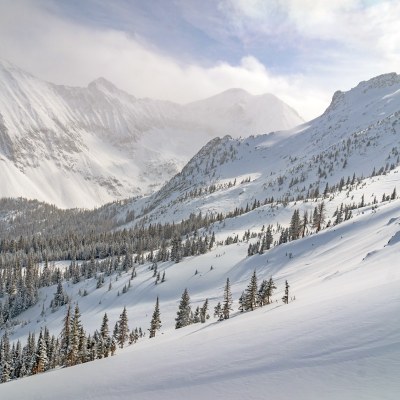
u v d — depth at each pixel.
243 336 29.27
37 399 29.25
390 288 28.31
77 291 177.38
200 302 124.06
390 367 16.25
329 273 69.12
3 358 88.56
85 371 35.78
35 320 160.25
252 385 18.89
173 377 23.98
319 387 16.52
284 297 57.09
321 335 22.39
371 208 160.38
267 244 160.12
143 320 124.88
